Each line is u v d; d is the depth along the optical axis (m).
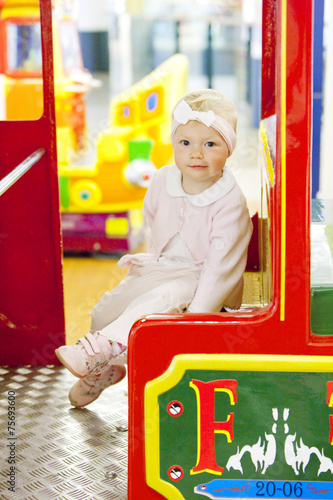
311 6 0.98
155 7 6.23
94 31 6.53
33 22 3.13
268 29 1.71
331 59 3.32
